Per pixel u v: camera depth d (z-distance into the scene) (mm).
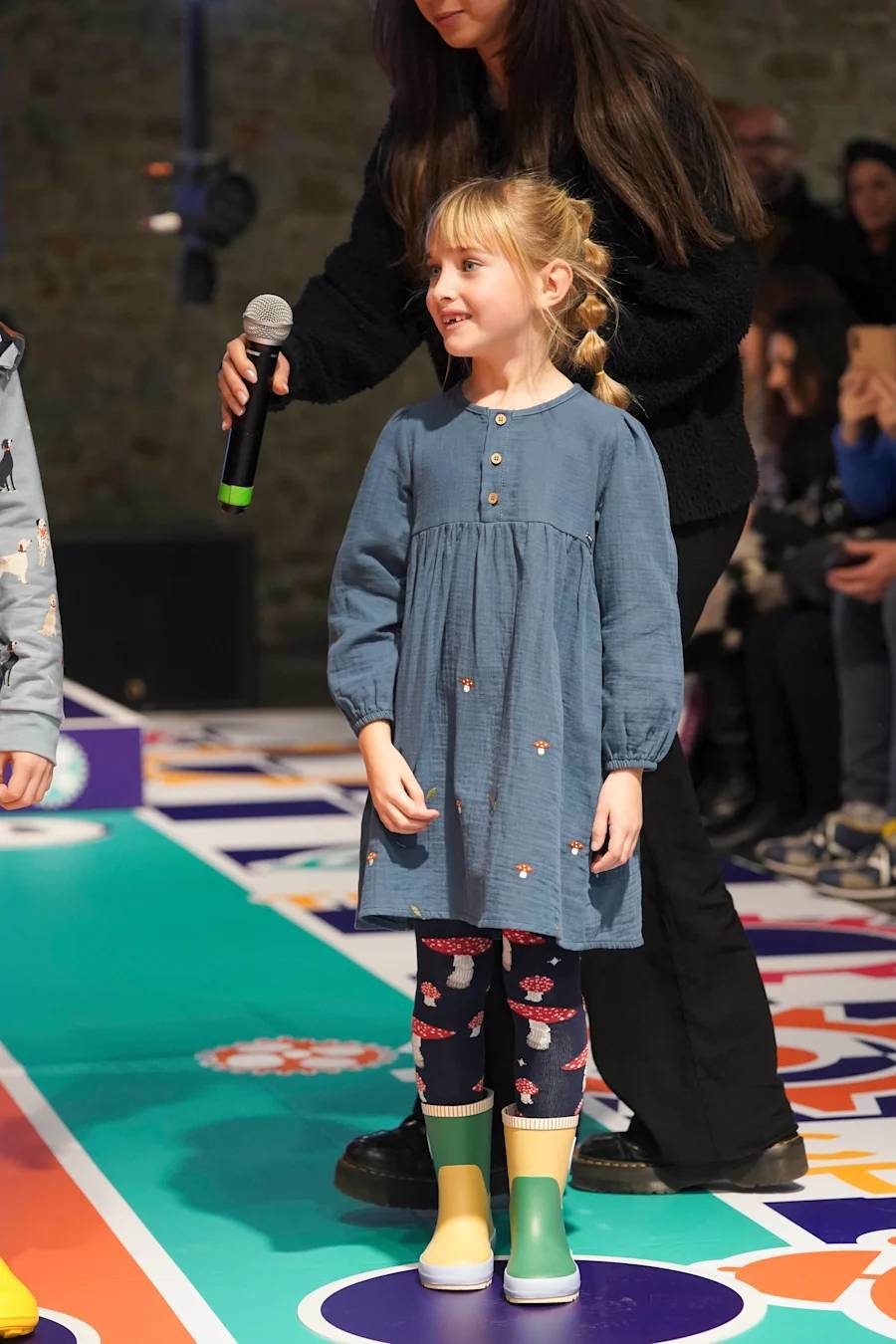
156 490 14086
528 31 3064
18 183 13672
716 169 3180
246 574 11258
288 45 13875
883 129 13578
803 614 6664
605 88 3076
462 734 2789
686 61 3246
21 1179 3387
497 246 2834
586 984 3281
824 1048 4266
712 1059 3268
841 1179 3387
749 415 7008
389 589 2965
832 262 7344
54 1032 4391
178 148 13789
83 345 13891
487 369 2920
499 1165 3221
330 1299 2820
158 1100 3865
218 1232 3119
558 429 2859
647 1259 2982
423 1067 2906
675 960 3248
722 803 6840
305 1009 4609
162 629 11148
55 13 13523
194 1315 2758
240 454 3146
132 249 13844
